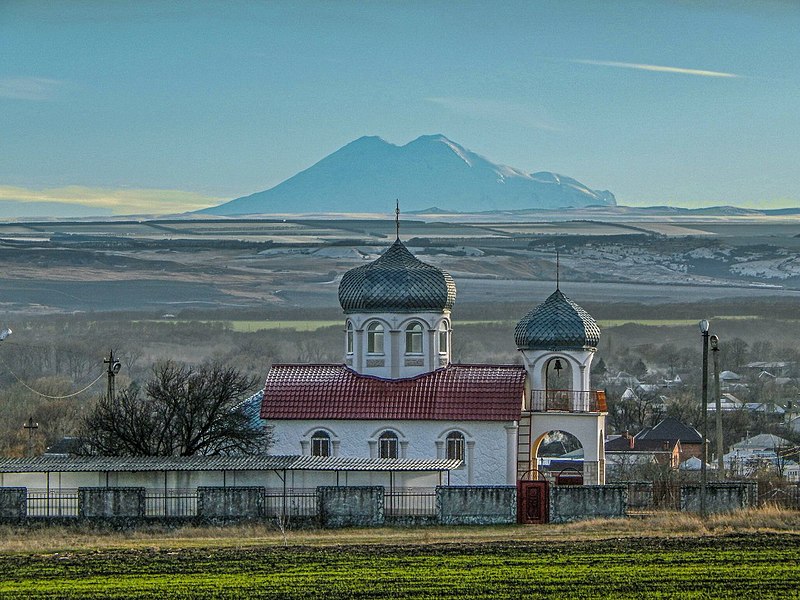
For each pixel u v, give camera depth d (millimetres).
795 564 177250
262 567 177625
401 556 183750
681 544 189625
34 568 177500
